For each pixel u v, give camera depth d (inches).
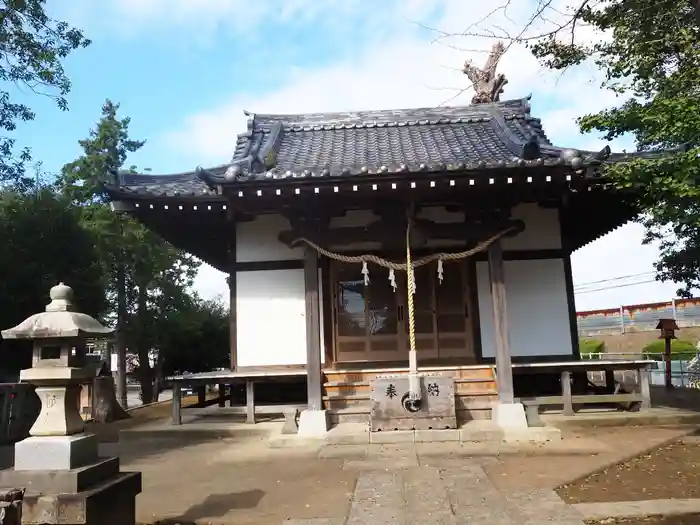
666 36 291.3
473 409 366.0
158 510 218.7
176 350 1079.6
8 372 595.5
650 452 296.5
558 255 433.4
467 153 432.8
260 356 435.5
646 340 1151.6
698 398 507.2
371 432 334.0
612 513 192.7
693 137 280.2
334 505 217.3
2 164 618.5
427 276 439.2
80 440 165.6
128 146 1015.6
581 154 324.5
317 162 433.7
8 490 140.3
